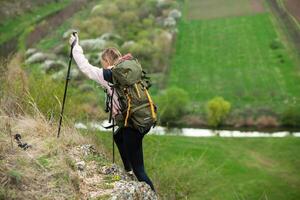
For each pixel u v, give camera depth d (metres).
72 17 71.56
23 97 9.14
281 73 49.62
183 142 30.97
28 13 76.81
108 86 5.61
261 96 43.69
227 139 33.50
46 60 50.94
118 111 5.54
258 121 38.16
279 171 27.56
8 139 6.25
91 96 25.20
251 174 26.95
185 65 53.19
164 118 38.22
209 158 28.84
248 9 72.50
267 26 65.31
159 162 12.40
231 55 56.38
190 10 74.12
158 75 49.25
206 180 19.25
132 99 5.45
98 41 55.66
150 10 68.56
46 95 10.32
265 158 29.89
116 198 5.17
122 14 64.75
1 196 4.54
